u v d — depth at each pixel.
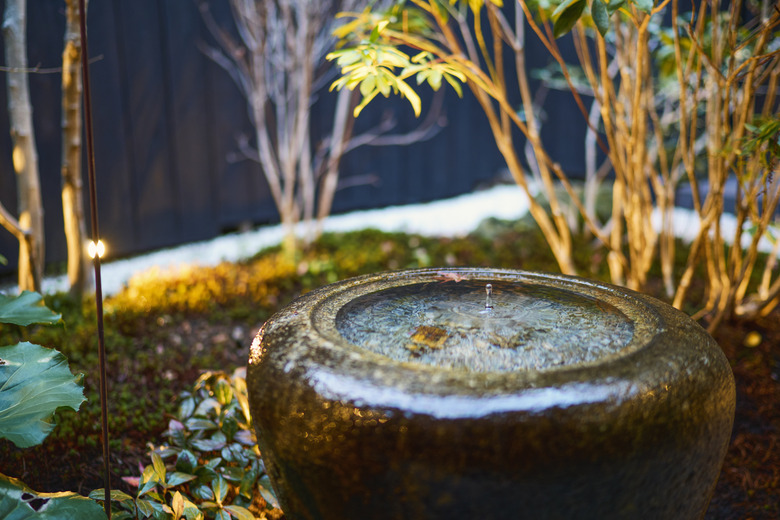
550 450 1.07
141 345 3.03
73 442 2.13
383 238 5.10
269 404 1.26
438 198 7.34
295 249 4.67
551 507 1.11
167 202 5.21
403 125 6.74
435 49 2.26
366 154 6.51
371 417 1.12
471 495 1.10
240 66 5.43
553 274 1.81
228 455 1.80
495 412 1.07
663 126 4.41
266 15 4.91
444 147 7.16
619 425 1.09
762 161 2.02
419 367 1.18
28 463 1.99
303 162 4.74
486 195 7.60
